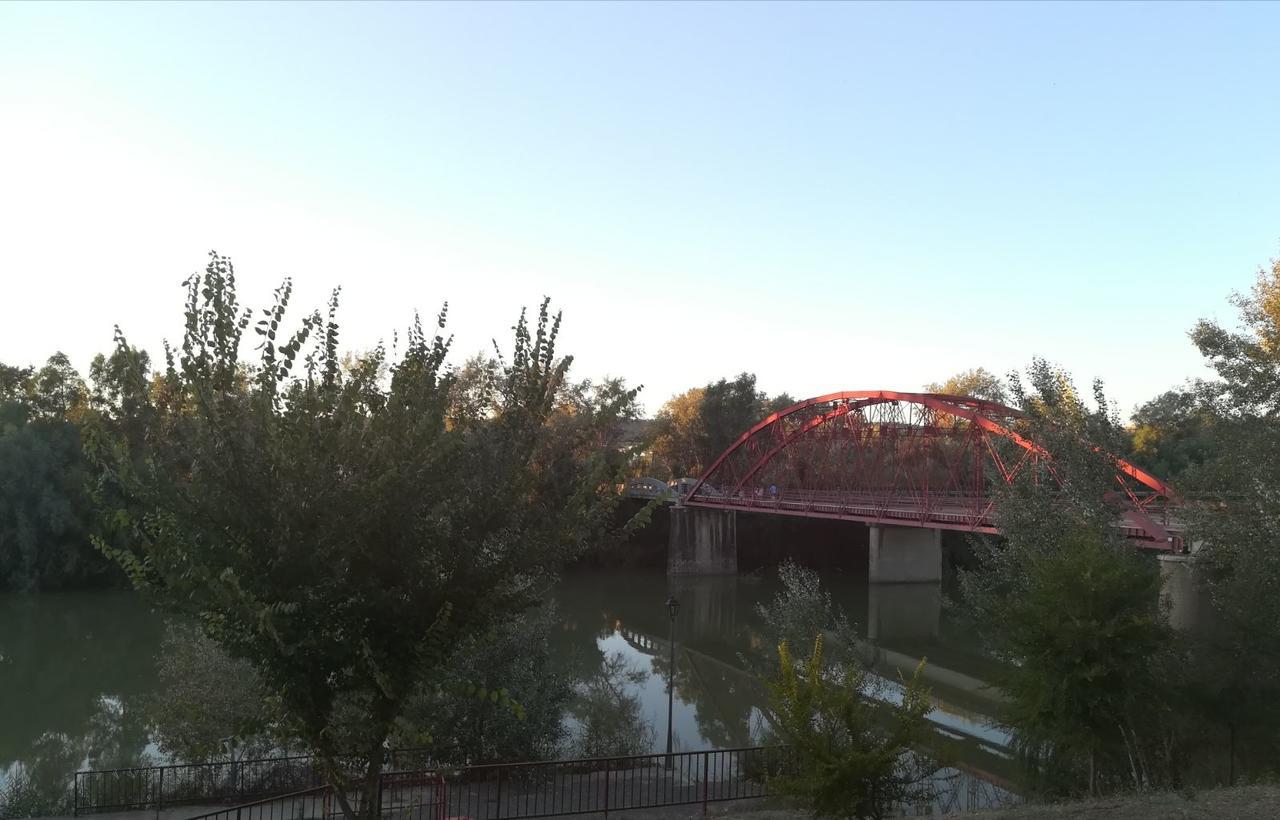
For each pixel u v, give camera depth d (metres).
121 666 40.81
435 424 8.12
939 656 46.00
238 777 19.58
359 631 7.95
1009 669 19.00
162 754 25.25
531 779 18.86
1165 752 18.62
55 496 64.38
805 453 78.75
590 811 16.70
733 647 50.44
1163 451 61.31
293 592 7.50
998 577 23.88
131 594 64.62
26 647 45.81
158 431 8.05
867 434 68.06
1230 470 21.06
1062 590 16.50
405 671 8.12
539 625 21.36
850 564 94.94
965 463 71.44
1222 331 21.56
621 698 30.94
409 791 16.58
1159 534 30.70
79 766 25.19
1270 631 19.56
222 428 7.64
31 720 31.34
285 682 7.73
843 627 24.72
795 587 28.33
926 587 73.81
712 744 27.19
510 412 8.94
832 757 12.19
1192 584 24.39
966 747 28.30
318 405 7.91
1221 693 19.56
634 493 87.75
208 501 7.61
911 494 69.31
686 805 17.25
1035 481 24.47
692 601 71.62
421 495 8.04
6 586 64.56
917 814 17.59
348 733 8.34
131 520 7.91
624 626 59.34
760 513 82.69
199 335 7.82
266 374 7.88
